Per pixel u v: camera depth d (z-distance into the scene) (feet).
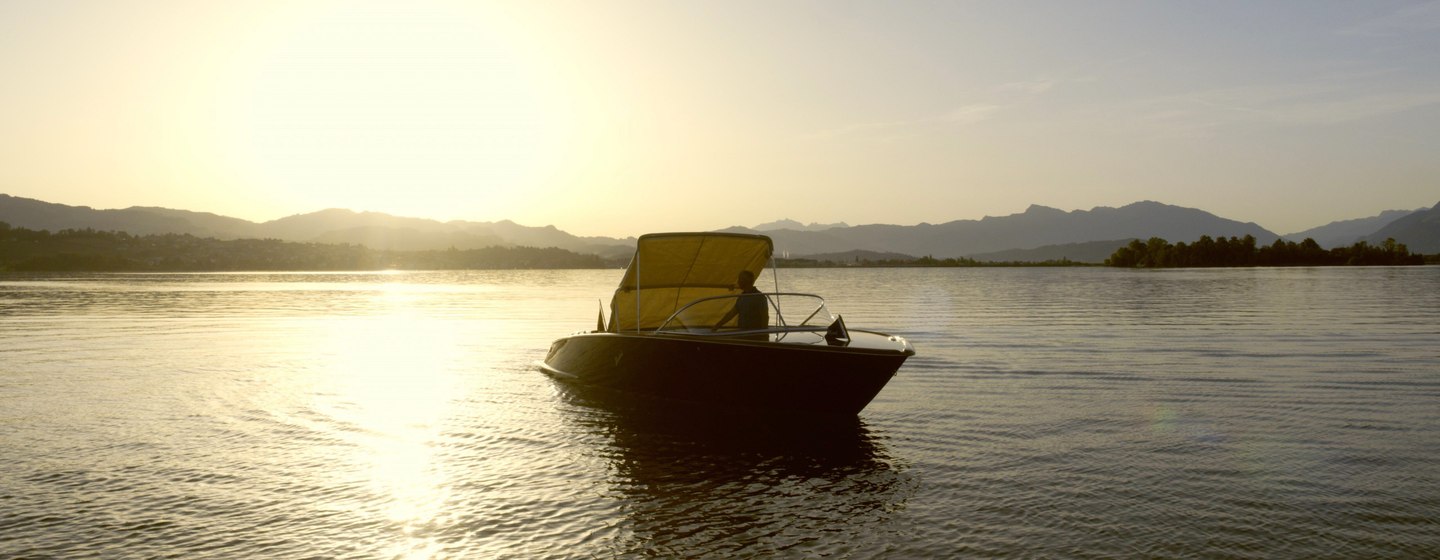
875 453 29.43
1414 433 31.14
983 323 81.76
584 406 38.50
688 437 32.14
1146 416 34.94
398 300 142.72
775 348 34.42
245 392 42.04
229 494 24.52
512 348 63.21
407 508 23.30
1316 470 26.30
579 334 43.83
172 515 22.61
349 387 43.68
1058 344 61.77
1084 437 31.27
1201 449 29.14
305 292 178.09
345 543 20.63
